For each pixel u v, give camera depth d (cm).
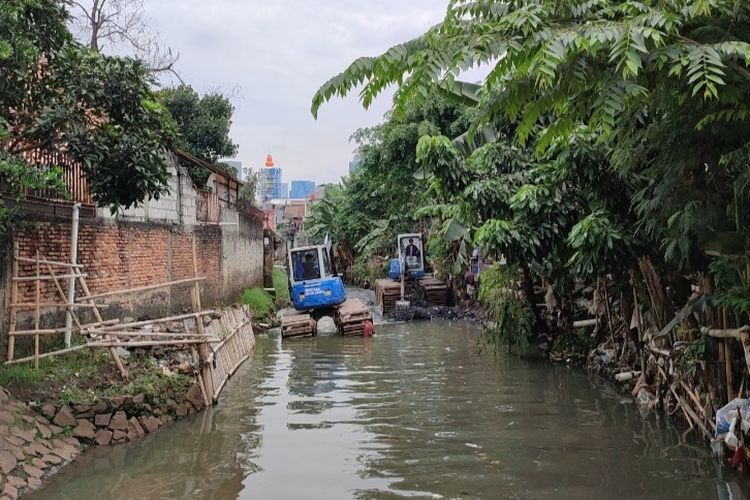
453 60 389
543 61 357
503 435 793
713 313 719
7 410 702
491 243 1097
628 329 1079
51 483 639
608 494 591
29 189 921
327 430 831
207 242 1858
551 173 1071
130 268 1271
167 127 980
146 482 644
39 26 820
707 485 602
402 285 2577
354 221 4172
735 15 386
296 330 1853
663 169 669
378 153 2645
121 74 873
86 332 872
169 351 1076
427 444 761
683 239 671
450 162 1159
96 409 787
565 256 1145
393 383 1149
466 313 2331
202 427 850
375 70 411
